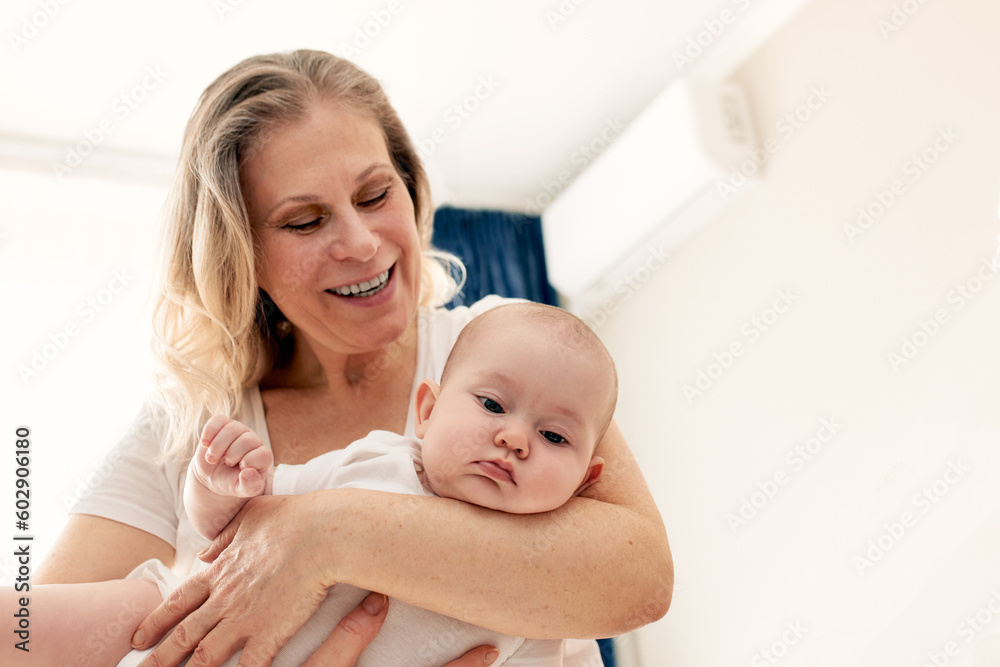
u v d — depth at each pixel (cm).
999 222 188
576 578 80
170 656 82
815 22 252
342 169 107
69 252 280
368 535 79
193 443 111
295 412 117
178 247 120
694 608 274
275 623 79
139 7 234
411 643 83
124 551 105
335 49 261
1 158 277
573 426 91
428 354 117
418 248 116
